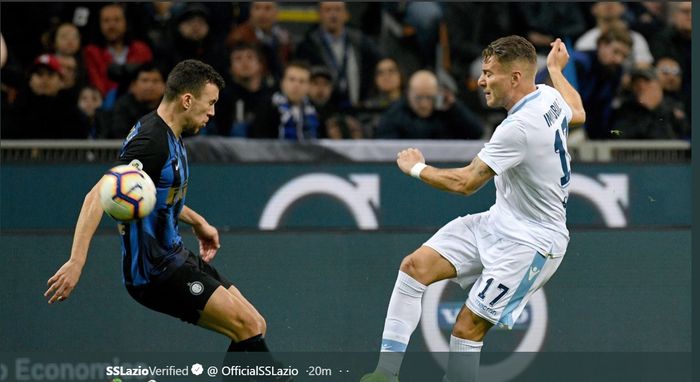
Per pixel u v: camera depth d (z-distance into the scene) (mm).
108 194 16938
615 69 29469
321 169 25094
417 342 24344
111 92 27797
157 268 18000
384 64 29719
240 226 24812
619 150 28703
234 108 28266
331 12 29438
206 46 28594
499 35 30703
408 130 28469
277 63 29297
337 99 29344
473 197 25484
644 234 25016
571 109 19328
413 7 30391
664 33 30062
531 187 18547
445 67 30594
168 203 17969
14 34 27578
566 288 24828
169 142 17750
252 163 24906
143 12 28516
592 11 30500
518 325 24672
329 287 24172
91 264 23672
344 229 24453
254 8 29094
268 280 24047
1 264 23406
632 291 24953
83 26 27953
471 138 28938
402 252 24422
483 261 19031
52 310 23500
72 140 26984
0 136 27047
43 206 24156
